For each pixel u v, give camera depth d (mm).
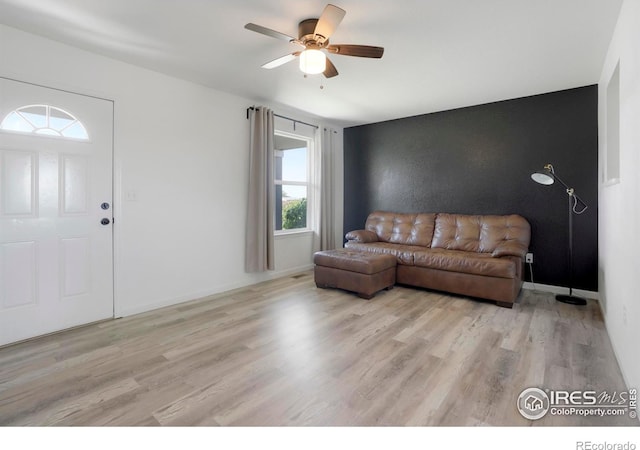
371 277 3490
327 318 2955
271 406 1697
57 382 1919
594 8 2121
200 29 2426
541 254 3863
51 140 2605
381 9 2150
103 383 1910
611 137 2678
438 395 1790
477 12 2178
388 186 5195
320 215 5152
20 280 2484
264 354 2270
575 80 3387
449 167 4559
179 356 2242
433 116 4680
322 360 2184
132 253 3092
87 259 2816
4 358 2215
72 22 2326
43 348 2367
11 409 1664
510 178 4070
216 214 3787
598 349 2324
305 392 1821
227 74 3289
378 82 3467
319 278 3936
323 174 5215
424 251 3941
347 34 2484
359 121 5215
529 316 2982
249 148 4109
